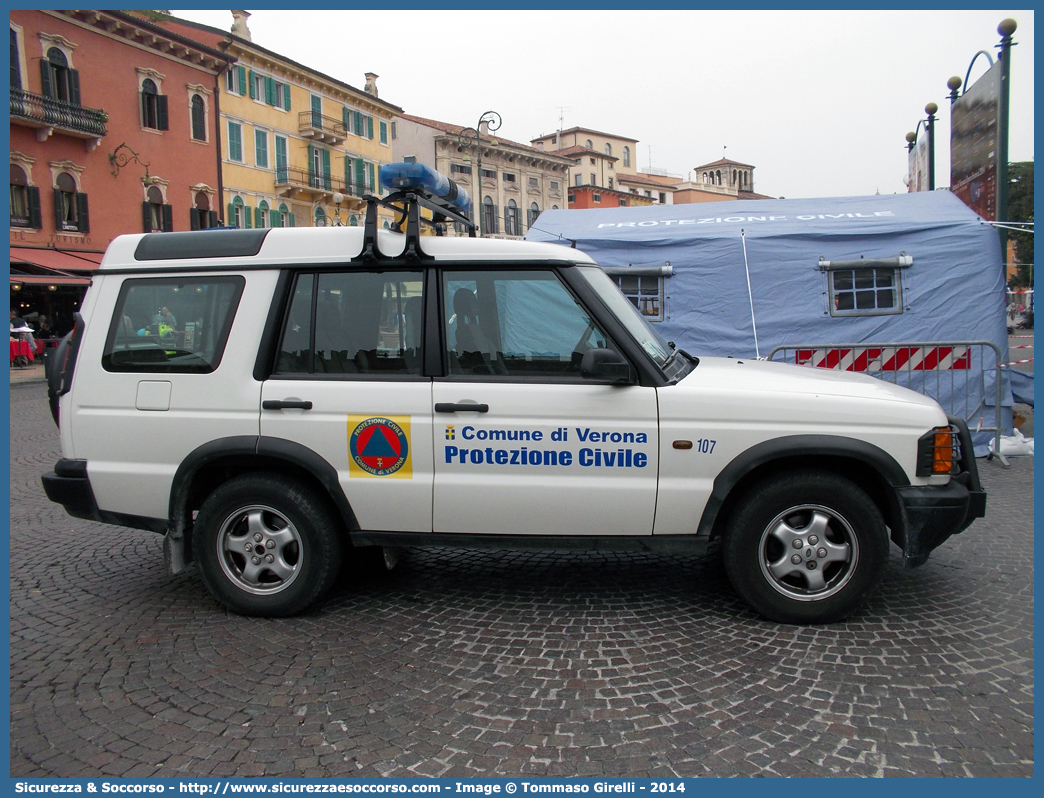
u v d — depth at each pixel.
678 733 2.71
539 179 60.56
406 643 3.52
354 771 2.52
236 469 3.98
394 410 3.65
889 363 7.86
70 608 4.04
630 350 3.59
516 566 4.64
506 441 3.60
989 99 9.04
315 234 3.84
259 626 3.76
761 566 3.59
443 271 3.73
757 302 8.68
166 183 30.88
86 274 25.59
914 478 3.49
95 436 3.90
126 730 2.80
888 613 3.78
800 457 3.62
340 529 3.88
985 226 8.25
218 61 32.91
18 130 25.28
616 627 3.66
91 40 27.48
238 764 2.57
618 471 3.57
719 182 99.12
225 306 3.83
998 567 4.46
